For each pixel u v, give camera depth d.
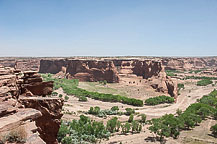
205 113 89.69
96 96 134.50
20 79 25.17
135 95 154.00
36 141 12.12
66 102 121.88
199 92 177.38
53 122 22.50
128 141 65.50
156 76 197.25
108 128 76.75
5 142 11.28
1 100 17.66
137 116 99.88
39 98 22.78
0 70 22.69
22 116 14.40
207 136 68.00
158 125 69.12
